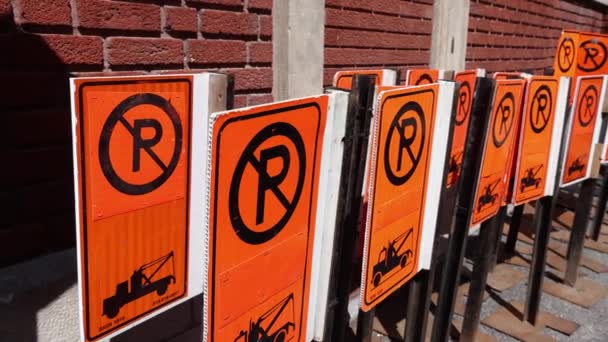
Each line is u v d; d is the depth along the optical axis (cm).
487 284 383
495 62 593
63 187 196
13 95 174
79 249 112
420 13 434
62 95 189
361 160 159
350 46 360
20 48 174
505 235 485
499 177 262
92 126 109
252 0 262
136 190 123
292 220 140
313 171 143
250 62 269
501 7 578
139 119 120
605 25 969
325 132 144
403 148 174
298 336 157
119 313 126
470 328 294
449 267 245
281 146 128
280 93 291
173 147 131
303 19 294
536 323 332
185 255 143
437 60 462
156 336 229
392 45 407
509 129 258
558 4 746
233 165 114
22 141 179
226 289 121
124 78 115
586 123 328
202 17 238
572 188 616
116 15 201
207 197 109
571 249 380
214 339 120
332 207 158
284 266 141
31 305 184
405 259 195
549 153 299
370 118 158
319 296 165
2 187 177
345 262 168
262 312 136
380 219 170
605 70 423
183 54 232
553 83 280
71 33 188
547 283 391
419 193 193
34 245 190
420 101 177
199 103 136
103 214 116
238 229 120
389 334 314
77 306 197
